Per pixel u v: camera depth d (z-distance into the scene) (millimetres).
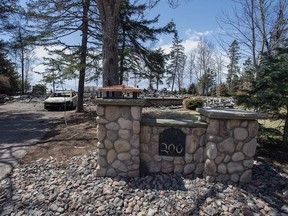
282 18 8055
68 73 9359
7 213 3254
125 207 3398
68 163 4820
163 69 13562
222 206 3441
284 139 5566
